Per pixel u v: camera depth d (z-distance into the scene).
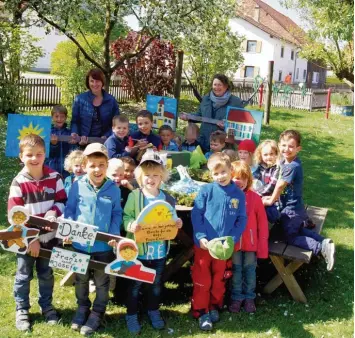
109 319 4.11
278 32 42.56
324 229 6.67
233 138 6.30
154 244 3.93
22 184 3.72
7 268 4.84
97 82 5.73
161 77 17.33
